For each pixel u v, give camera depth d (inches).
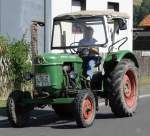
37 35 1208.8
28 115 696.4
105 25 745.6
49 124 708.0
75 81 690.8
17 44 1079.0
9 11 1267.2
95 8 1451.8
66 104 710.5
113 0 1526.8
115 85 737.6
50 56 677.3
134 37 2082.9
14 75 1043.3
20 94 687.1
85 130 649.0
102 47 740.7
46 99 676.7
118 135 613.9
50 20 1275.8
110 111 834.8
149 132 634.8
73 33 753.6
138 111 831.7
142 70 1579.7
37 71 682.2
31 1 1273.4
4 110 825.5
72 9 1370.6
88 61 713.6
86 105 668.1
